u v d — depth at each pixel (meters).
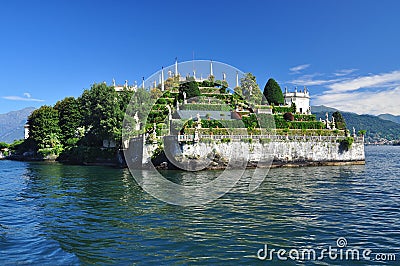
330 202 27.16
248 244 17.02
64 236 18.56
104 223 21.05
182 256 15.48
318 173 51.41
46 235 18.81
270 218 21.86
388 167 62.81
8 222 21.83
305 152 64.81
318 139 65.94
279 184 37.78
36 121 101.25
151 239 17.77
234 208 24.56
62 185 39.38
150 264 14.59
